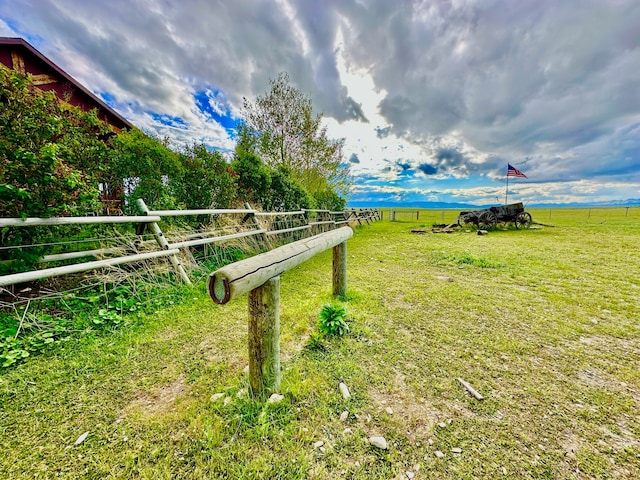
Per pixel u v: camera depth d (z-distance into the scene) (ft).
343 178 42.70
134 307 8.71
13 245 8.07
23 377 5.46
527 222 38.60
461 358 6.33
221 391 5.14
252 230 17.03
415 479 3.49
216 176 16.67
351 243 25.11
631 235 28.27
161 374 5.70
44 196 8.04
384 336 7.36
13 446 3.94
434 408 4.75
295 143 34.24
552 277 13.12
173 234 12.38
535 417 4.54
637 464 3.67
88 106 22.54
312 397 4.96
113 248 9.70
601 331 7.67
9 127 7.60
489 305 9.60
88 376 5.60
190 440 4.06
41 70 19.93
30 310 7.50
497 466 3.66
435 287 11.68
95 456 3.81
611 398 4.99
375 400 4.93
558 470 3.59
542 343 7.02
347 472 3.59
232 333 7.52
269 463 3.70
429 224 48.37
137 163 12.63
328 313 7.48
